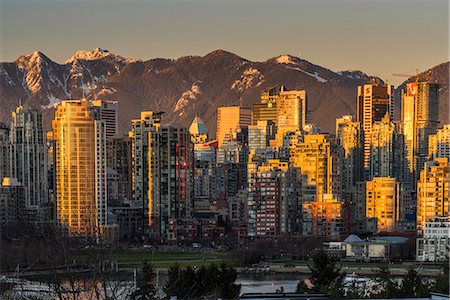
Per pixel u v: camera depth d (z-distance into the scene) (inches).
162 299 7298.2
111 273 6899.6
